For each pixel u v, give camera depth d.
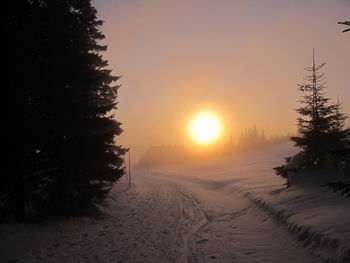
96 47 15.82
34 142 9.47
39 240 8.68
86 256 8.19
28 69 9.21
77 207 11.32
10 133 8.80
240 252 8.71
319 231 7.82
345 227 7.43
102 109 11.27
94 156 11.18
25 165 9.62
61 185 10.71
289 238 9.05
